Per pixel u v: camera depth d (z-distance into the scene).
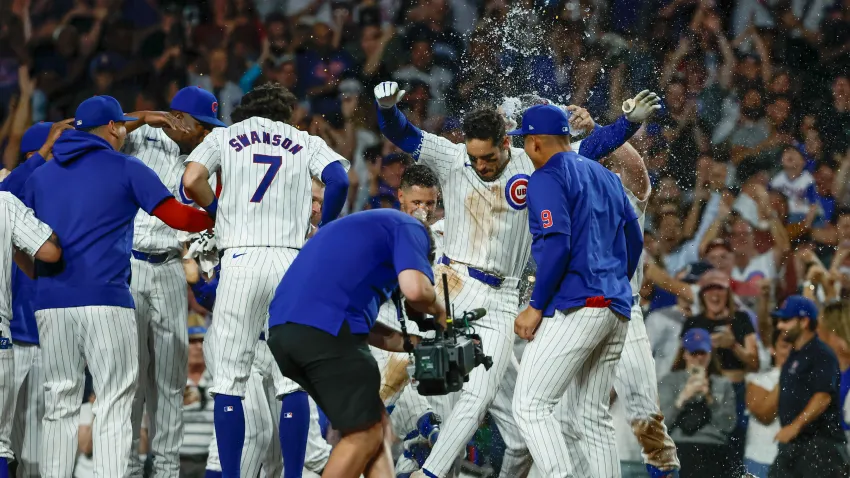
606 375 16.98
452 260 18.20
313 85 37.88
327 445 20.75
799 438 24.48
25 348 19.72
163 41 38.94
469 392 17.56
